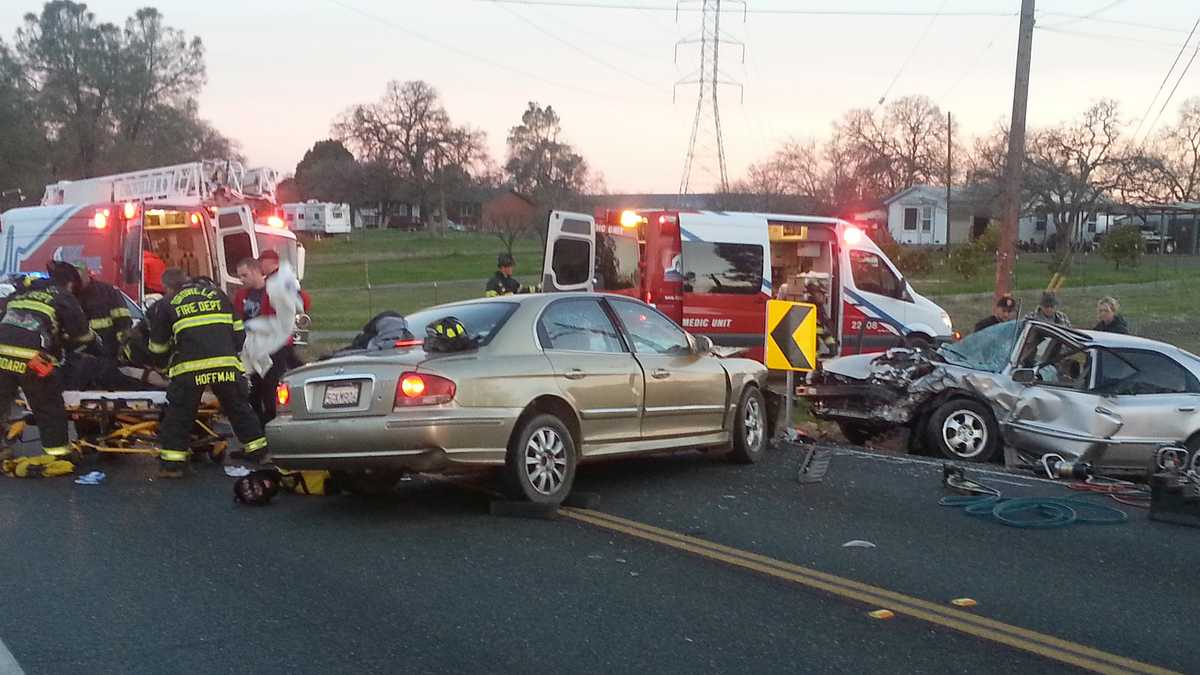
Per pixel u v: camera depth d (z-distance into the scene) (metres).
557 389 7.90
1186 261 61.09
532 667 4.78
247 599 5.77
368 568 6.37
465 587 5.98
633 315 9.06
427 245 80.38
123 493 8.64
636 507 8.05
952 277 47.03
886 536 7.19
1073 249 61.88
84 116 64.31
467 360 7.53
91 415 9.77
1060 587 6.09
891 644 5.11
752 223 15.92
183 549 6.83
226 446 9.91
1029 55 18.94
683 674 4.71
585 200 78.44
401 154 92.31
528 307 8.16
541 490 7.80
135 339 9.80
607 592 5.89
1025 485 9.25
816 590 5.95
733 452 9.90
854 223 16.97
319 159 112.56
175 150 66.44
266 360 10.07
